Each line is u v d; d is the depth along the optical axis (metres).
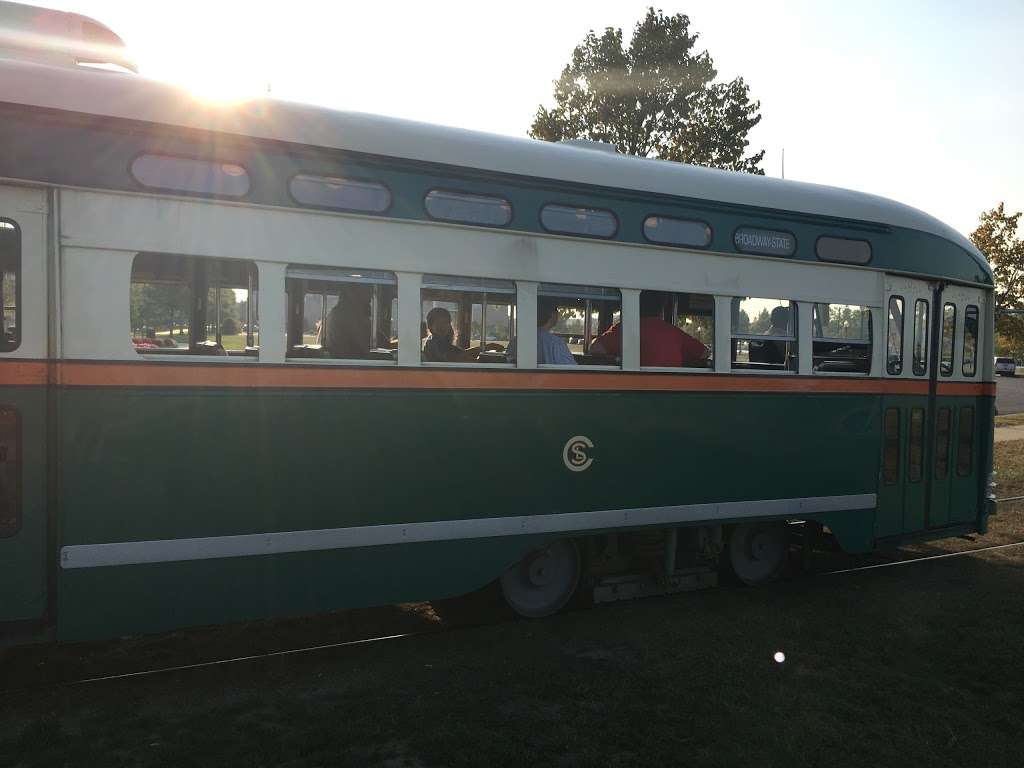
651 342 5.78
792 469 6.41
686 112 24.70
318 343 4.74
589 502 5.54
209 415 4.40
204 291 4.47
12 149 4.02
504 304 5.23
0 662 4.69
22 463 4.06
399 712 4.12
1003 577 7.08
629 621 5.68
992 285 7.79
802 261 6.43
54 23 4.57
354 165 4.75
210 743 3.73
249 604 4.52
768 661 4.98
